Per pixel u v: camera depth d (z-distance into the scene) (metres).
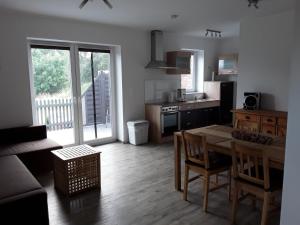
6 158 3.17
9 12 3.86
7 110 4.04
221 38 6.99
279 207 2.43
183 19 4.53
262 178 2.33
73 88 4.92
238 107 5.02
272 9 3.97
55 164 3.24
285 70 4.29
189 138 2.78
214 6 3.74
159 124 5.40
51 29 4.30
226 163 2.80
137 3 3.51
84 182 3.18
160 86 6.05
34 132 4.07
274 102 4.51
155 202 2.92
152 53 5.65
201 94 7.00
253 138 2.71
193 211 2.73
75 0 3.32
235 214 2.47
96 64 5.21
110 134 5.62
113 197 3.05
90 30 4.73
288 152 1.48
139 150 4.95
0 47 3.87
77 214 2.68
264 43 4.51
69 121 5.02
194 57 7.03
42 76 4.57
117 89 5.47
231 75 7.11
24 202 2.17
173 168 3.98
